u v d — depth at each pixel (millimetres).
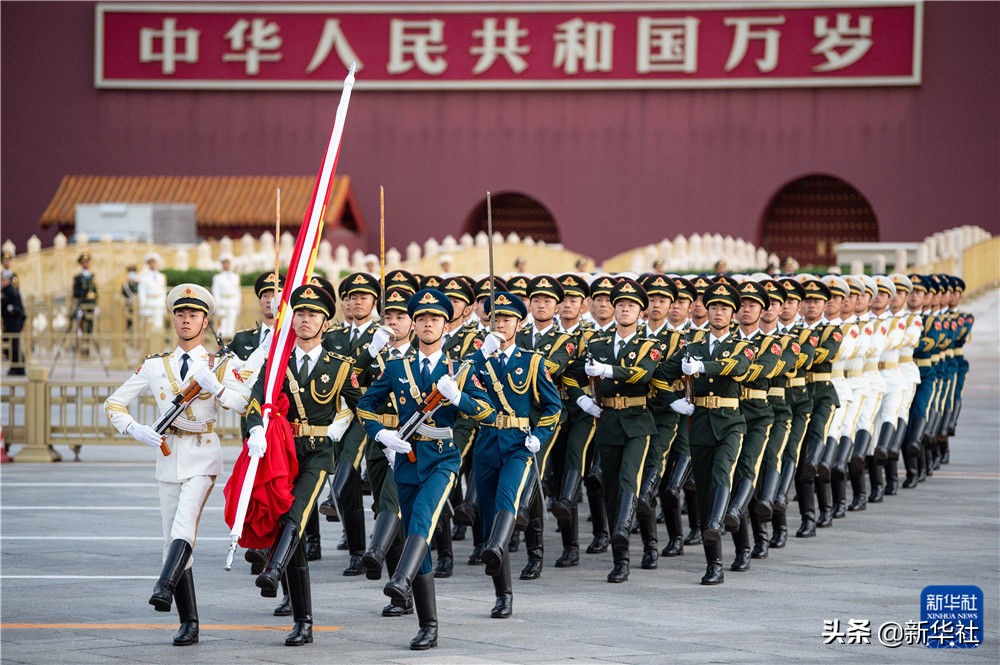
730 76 92875
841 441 28391
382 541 18141
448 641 17953
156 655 17234
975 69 90812
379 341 20875
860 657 17250
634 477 22156
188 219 86938
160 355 18250
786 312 25344
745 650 17531
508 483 19500
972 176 91000
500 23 95125
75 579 21812
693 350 22578
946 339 32750
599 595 20859
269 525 17484
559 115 95375
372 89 96438
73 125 98312
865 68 91500
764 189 93312
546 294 23438
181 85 97000
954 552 24297
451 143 96250
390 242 96938
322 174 18781
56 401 35781
